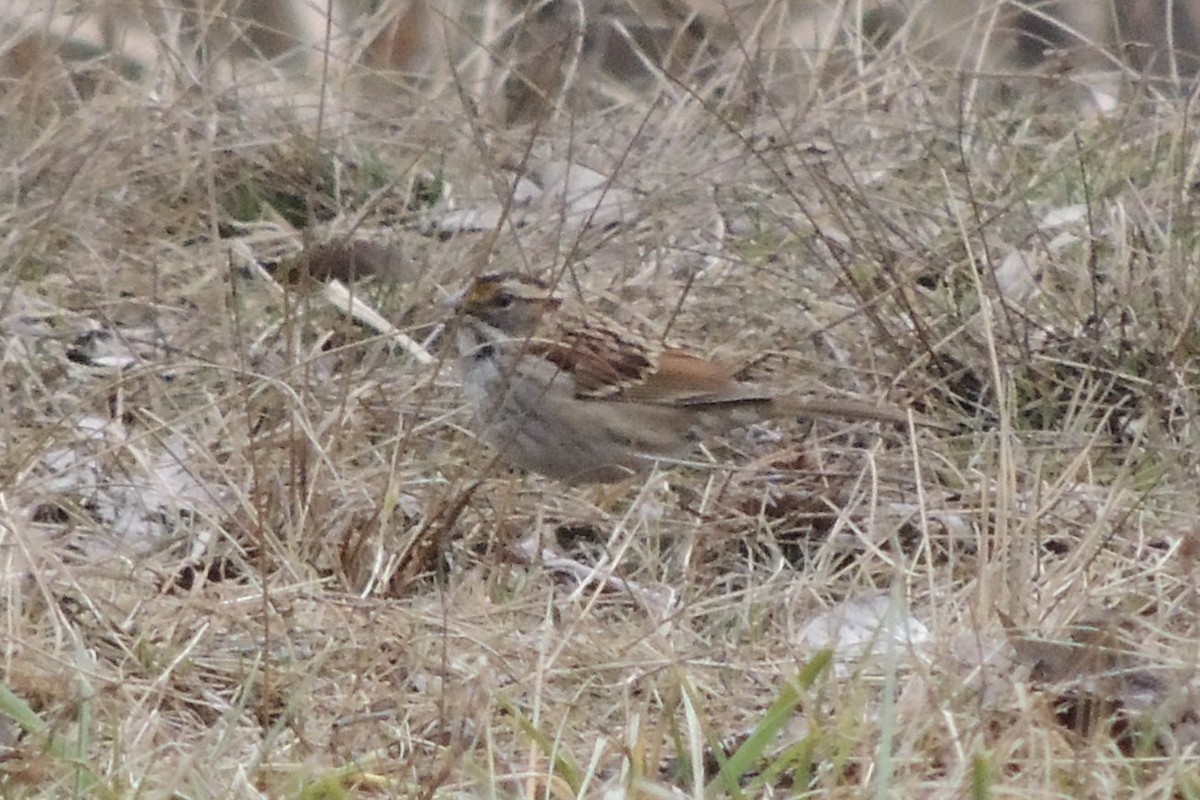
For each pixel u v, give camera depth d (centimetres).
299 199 1348
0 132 1325
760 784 693
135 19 1482
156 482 934
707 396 1066
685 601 891
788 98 1492
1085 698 762
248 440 971
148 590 873
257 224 1277
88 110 1327
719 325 1205
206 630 814
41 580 792
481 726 713
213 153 1305
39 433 978
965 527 962
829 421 1124
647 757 721
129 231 1240
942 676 743
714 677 806
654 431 1072
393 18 1495
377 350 1106
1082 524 946
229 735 702
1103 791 686
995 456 1045
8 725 735
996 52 1546
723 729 762
